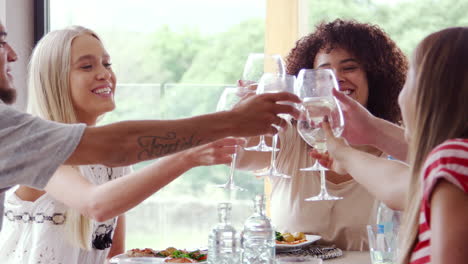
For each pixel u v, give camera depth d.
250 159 2.39
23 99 3.38
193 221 5.56
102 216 1.75
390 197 1.46
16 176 1.34
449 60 1.15
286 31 3.38
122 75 5.09
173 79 5.43
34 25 3.44
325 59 2.49
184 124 1.38
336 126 1.60
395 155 1.79
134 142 1.35
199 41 5.33
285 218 2.41
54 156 1.33
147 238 5.45
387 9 4.90
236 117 1.41
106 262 2.22
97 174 2.18
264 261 1.82
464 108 1.13
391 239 1.71
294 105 1.56
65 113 2.13
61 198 1.85
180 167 1.68
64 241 2.04
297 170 2.40
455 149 1.07
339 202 2.34
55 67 2.11
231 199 5.36
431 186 1.07
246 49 5.15
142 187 1.69
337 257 2.12
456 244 1.02
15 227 2.06
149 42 4.97
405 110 1.25
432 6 4.90
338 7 4.87
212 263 1.81
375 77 2.51
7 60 1.70
